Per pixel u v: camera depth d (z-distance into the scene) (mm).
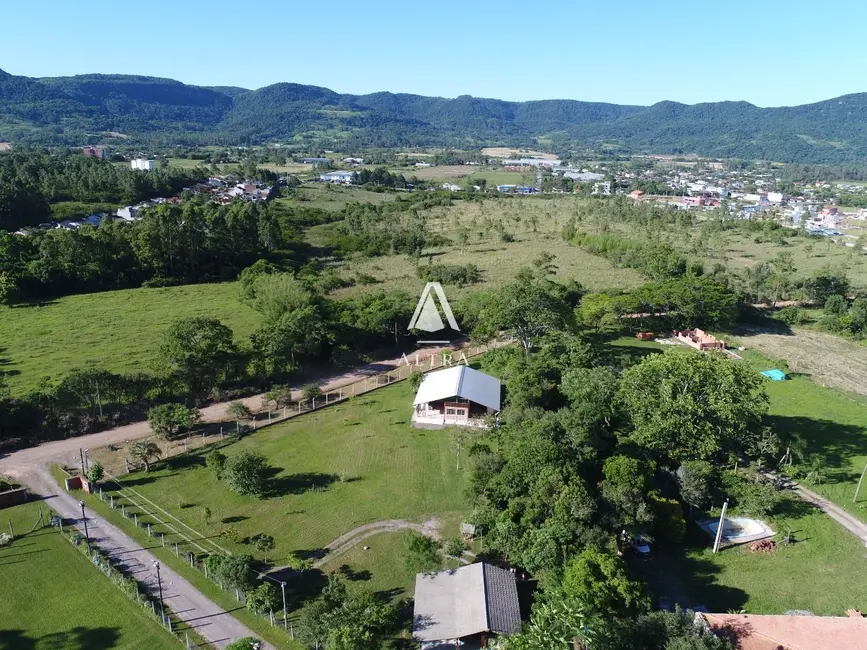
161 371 73250
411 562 43719
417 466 60031
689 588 43594
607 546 43031
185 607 41062
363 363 90438
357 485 56750
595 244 166750
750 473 55531
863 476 56031
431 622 37500
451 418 69625
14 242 121438
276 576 44219
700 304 102062
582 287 123000
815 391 80062
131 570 44625
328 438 66188
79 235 125438
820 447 64438
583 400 60125
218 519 51312
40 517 50812
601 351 89625
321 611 38469
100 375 68375
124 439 65312
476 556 46312
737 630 37250
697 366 56062
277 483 57094
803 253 171125
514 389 68938
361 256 161875
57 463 59844
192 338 75000
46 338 93688
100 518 51000
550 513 45531
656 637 34750
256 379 79938
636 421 55188
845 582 44344
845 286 123438
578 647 35500
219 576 42406
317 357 90188
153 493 55094
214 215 146750
